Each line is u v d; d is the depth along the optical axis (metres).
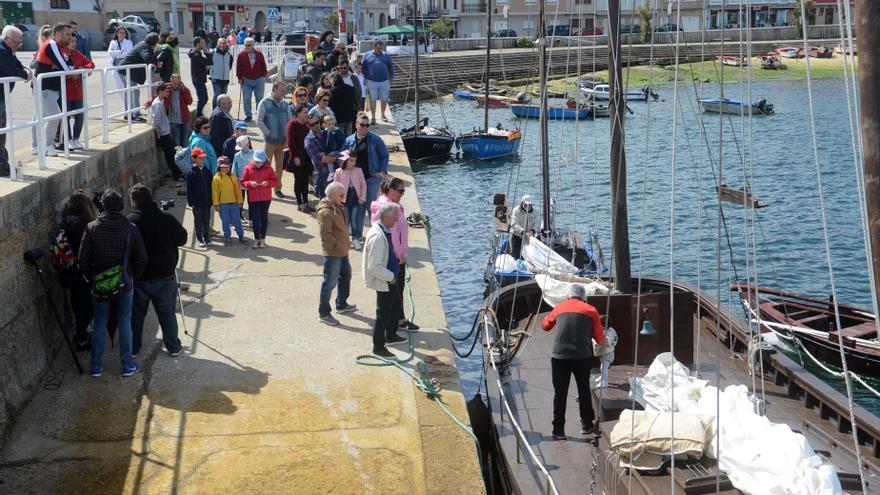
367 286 8.60
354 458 6.83
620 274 9.76
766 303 15.22
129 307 8.07
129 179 12.83
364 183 12.29
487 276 16.17
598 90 49.16
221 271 11.22
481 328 10.44
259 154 12.06
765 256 21.58
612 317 9.01
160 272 8.31
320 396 7.86
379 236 8.51
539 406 8.76
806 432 8.19
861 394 13.14
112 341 8.75
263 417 7.43
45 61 10.77
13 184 8.04
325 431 7.24
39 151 9.10
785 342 13.60
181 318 9.62
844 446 7.75
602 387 8.15
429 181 32.25
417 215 13.87
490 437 8.91
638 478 6.41
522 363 9.94
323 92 13.59
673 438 5.90
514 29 79.50
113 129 14.12
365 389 8.03
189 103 15.77
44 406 7.48
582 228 23.44
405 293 10.76
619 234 9.67
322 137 13.46
